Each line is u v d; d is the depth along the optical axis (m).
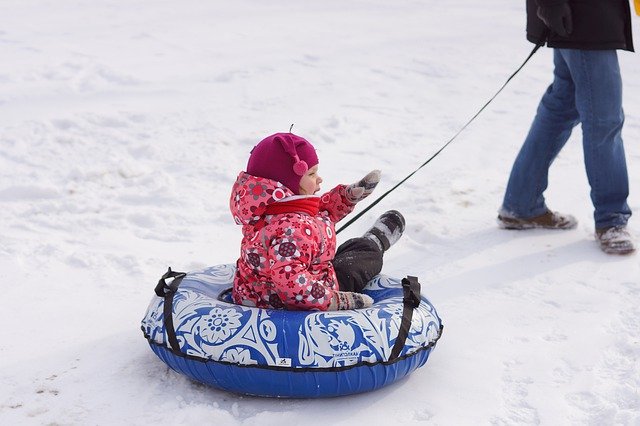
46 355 3.58
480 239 5.19
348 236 5.23
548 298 4.32
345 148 7.14
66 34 11.48
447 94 9.27
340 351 3.11
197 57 10.42
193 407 3.11
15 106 7.82
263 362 3.08
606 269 4.70
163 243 5.03
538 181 5.19
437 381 3.43
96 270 4.54
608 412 3.15
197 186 6.02
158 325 3.31
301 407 3.19
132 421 3.05
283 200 3.28
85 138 6.96
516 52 11.57
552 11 4.47
